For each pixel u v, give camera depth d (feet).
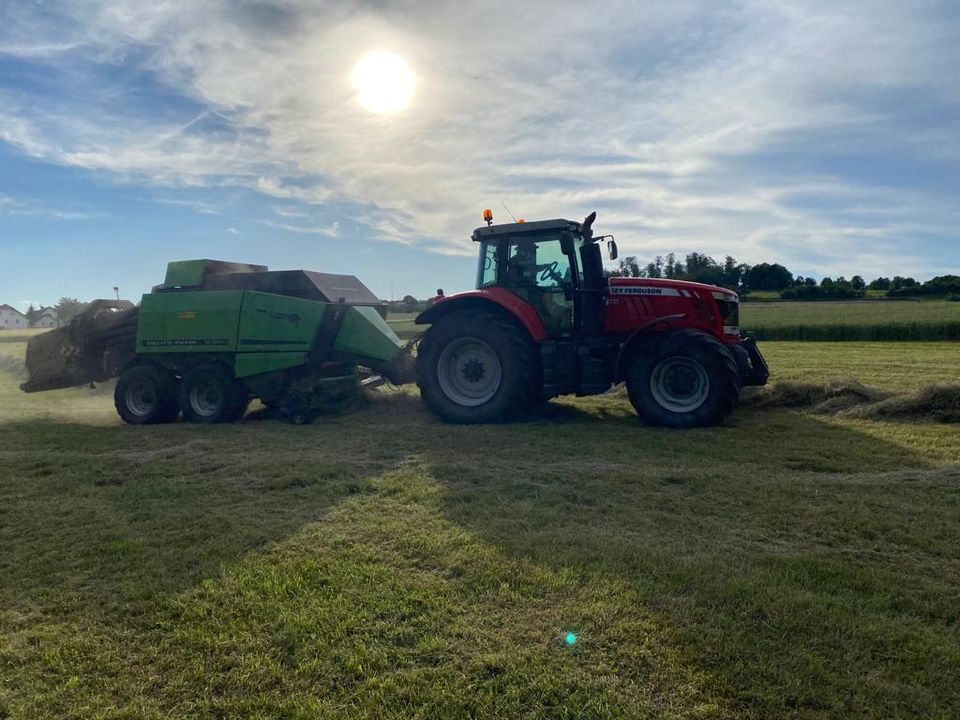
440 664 8.23
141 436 24.25
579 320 24.68
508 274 25.46
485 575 10.51
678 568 10.52
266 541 12.45
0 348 78.64
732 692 7.52
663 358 22.70
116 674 8.34
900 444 18.85
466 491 15.17
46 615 9.89
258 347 27.17
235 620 9.44
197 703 7.67
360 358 28.27
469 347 25.38
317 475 17.02
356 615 9.42
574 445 19.92
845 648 8.31
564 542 11.81
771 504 13.73
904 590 9.81
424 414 27.02
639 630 8.77
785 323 84.64
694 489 14.96
